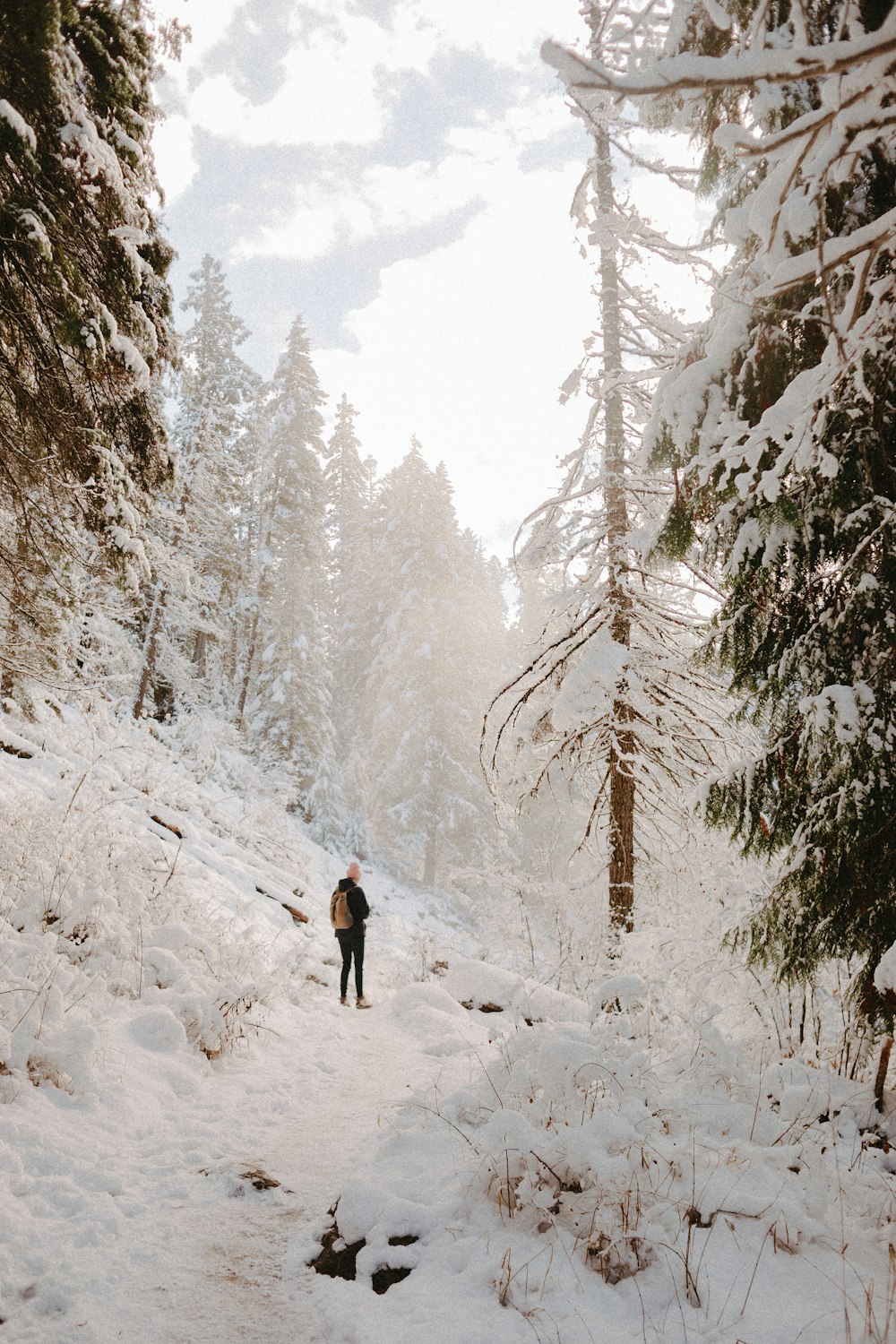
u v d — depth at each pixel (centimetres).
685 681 866
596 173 905
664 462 480
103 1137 398
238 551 2758
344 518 4156
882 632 389
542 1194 331
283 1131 464
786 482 408
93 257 504
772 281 267
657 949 631
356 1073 604
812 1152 366
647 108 435
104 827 736
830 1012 542
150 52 523
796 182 295
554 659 883
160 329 580
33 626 631
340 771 2797
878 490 396
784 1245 301
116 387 538
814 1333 254
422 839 2878
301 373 3097
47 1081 418
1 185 423
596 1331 259
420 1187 369
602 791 921
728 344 413
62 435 522
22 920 548
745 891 546
